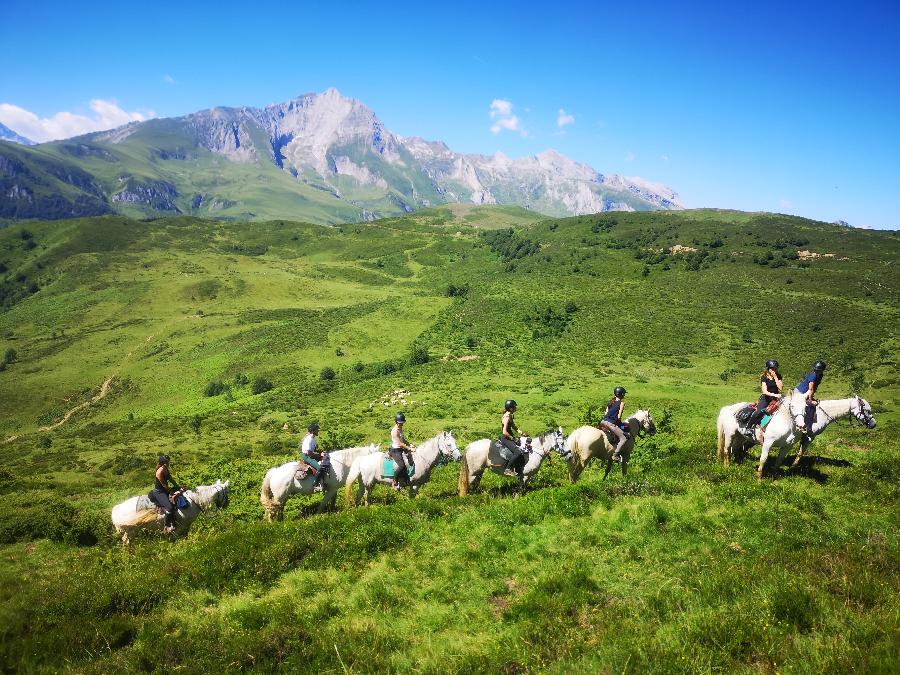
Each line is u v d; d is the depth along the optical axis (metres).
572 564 8.16
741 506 10.06
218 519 12.37
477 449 12.77
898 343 61.78
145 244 195.00
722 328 78.88
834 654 5.08
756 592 6.59
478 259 181.88
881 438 19.75
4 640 7.11
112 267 162.75
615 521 9.62
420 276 173.62
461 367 75.62
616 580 7.74
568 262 144.50
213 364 97.19
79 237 184.75
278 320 118.12
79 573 9.58
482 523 10.07
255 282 150.62
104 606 7.88
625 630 6.16
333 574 8.62
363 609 7.59
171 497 11.78
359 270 177.50
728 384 58.41
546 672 5.64
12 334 119.62
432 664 6.14
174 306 135.12
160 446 52.38
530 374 67.88
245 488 19.77
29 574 10.71
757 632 5.66
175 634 7.28
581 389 56.41
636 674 5.31
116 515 11.43
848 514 9.62
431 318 107.75
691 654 5.42
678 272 116.31
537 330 90.12
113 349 108.50
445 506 11.13
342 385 78.88
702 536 8.89
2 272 162.12
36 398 89.44
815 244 128.50
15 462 51.09
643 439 15.01
